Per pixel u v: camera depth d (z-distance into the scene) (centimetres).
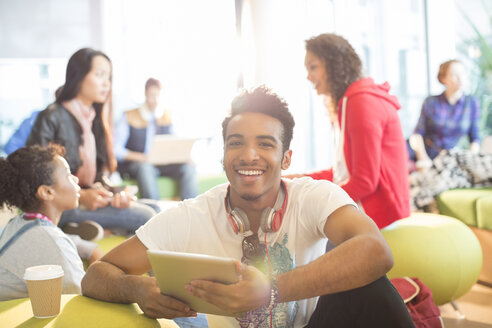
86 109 274
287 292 115
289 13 609
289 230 138
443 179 383
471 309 279
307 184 142
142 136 472
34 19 721
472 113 434
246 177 132
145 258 139
